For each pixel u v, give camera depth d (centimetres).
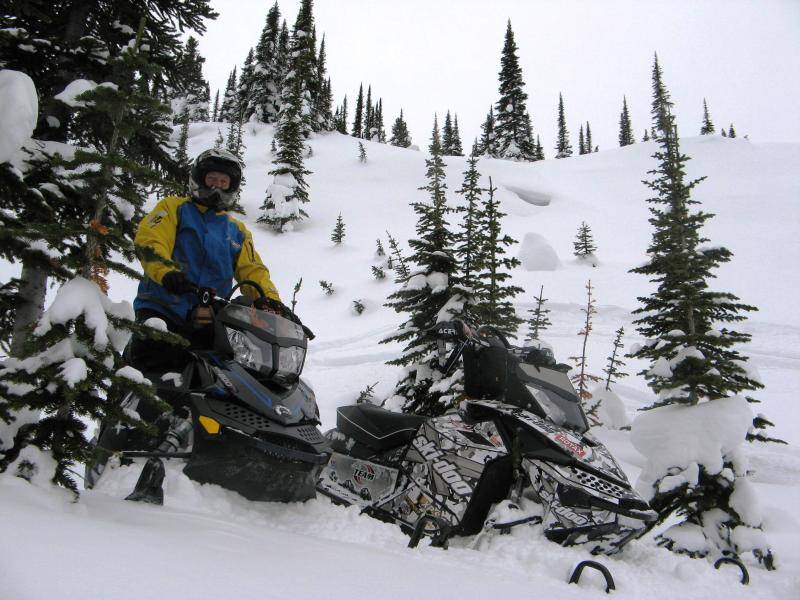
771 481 703
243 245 397
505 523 300
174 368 333
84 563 131
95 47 468
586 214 3625
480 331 365
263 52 6041
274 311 349
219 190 372
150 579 131
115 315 242
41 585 114
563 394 351
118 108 243
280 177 3266
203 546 176
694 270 557
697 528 409
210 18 583
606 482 294
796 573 358
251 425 286
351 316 1892
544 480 303
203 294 307
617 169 4850
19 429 222
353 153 4881
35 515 164
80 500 219
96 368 228
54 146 354
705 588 267
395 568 204
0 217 246
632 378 1216
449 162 4538
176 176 533
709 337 512
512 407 337
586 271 2238
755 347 1407
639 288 1947
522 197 4034
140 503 239
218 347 311
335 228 3184
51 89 475
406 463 366
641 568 275
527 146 5644
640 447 454
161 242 348
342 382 1195
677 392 506
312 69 5531
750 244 2600
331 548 223
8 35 440
